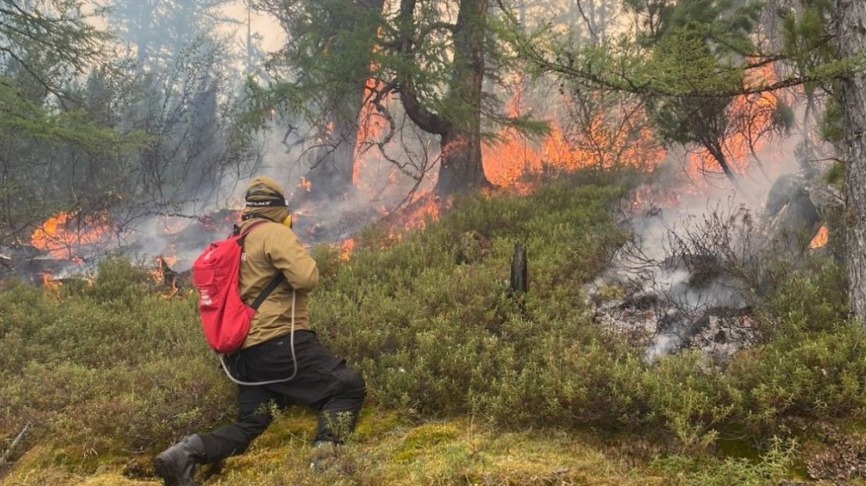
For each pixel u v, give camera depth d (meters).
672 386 3.41
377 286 5.52
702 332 4.39
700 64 4.00
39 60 11.87
